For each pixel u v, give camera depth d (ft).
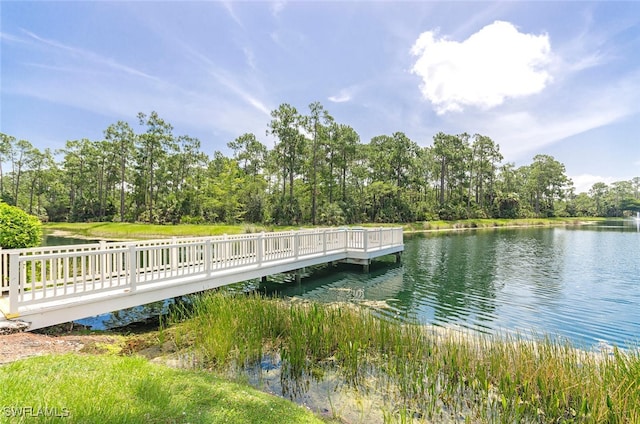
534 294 29.58
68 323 18.28
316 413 11.00
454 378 13.21
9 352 11.80
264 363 14.84
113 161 131.54
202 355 15.08
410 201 149.89
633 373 11.27
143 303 19.45
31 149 141.18
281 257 31.19
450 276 37.42
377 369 14.38
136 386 9.51
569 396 11.24
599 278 36.40
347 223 119.85
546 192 194.90
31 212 136.56
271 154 125.59
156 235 88.69
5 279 18.56
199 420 8.32
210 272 23.85
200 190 118.73
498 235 95.45
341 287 32.17
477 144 167.63
